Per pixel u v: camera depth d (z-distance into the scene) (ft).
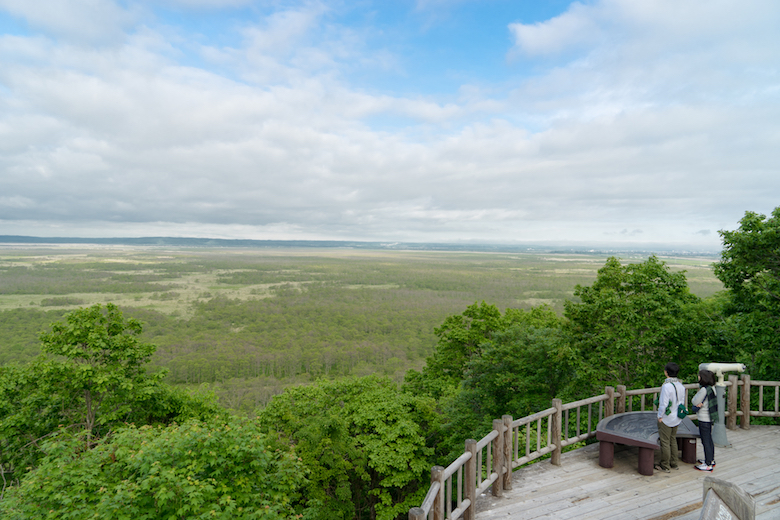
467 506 16.88
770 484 19.93
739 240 45.93
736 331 51.06
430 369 101.35
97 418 59.21
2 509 25.09
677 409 20.92
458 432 63.87
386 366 351.87
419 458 62.90
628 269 60.08
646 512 17.63
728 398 27.25
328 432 59.31
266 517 26.91
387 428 63.72
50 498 24.75
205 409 63.52
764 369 45.78
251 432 30.89
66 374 55.98
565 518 17.28
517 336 67.56
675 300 54.70
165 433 28.94
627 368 57.77
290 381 314.35
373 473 69.56
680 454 23.43
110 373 56.34
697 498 18.72
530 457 21.08
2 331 405.39
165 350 381.19
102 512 22.44
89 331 58.39
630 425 22.27
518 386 64.54
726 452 23.70
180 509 23.41
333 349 386.32
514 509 18.07
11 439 56.49
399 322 535.19
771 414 27.37
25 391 58.95
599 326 58.34
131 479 26.71
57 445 29.01
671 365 21.31
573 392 56.13
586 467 22.02
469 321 99.40
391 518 59.47
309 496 56.13
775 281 44.34
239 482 28.45
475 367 69.72
